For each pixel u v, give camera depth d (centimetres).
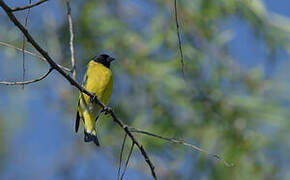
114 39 1324
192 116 1266
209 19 1291
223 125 1240
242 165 1193
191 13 1289
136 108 1312
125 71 1311
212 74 1272
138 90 1310
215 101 1255
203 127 1247
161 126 1251
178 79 1242
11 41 1170
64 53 1298
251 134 1220
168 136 1245
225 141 1227
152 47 1284
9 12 625
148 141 1236
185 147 1230
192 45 1294
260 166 1191
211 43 1296
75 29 1338
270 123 1207
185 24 1285
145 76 1295
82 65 1298
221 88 1270
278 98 1245
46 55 679
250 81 1278
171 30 1284
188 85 1236
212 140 1229
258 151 1211
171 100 1274
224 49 1300
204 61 1277
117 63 1304
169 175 1259
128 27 1347
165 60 1295
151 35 1315
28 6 618
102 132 1333
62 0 1347
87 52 1321
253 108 1233
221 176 1183
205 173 1195
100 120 1317
